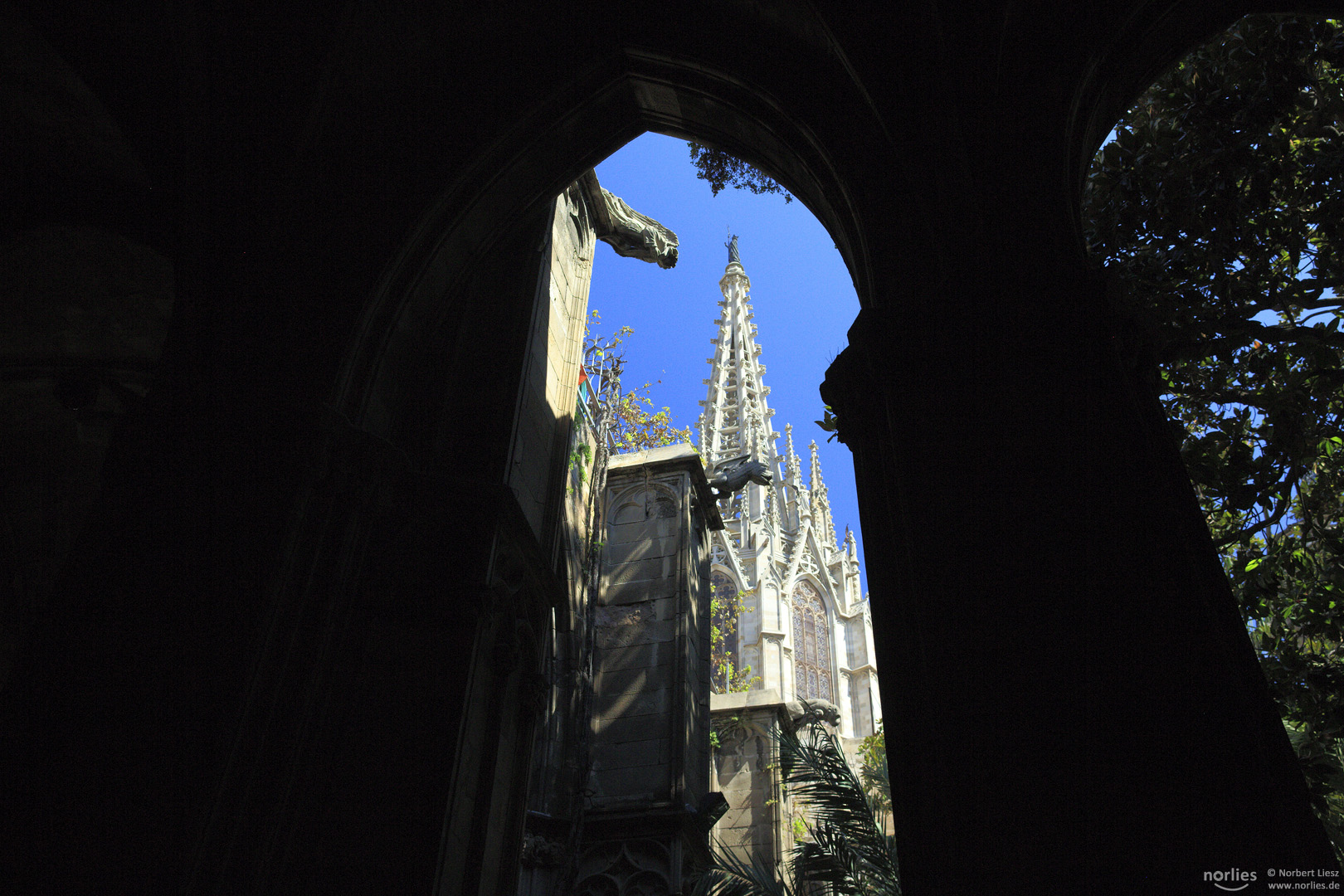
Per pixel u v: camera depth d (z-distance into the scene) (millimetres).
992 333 5855
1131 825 4156
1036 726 4578
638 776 15219
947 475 5562
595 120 8539
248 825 5832
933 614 5164
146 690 5820
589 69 8203
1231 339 9500
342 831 6547
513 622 8555
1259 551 10133
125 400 7305
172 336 7207
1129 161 10109
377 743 6957
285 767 6090
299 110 7664
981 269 6090
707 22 7906
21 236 9109
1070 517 5027
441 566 7785
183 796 5484
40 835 5348
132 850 5312
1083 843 4211
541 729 14219
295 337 7207
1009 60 6766
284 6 7641
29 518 12953
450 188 7965
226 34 7539
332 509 6941
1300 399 9672
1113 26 6793
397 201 7855
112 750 5625
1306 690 9281
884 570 5621
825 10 7109
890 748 5102
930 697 4949
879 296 6410
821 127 7262
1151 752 4277
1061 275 5832
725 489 19453
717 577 56844
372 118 8148
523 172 8453
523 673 8727
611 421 23141
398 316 7707
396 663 7316
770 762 21375
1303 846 3932
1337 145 9602
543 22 8281
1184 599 4617
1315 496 10125
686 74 8086
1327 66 9875
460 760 7148
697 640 17641
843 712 56906
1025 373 5562
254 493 6504
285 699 6266
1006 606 4977
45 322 10750
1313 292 9758
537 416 10469
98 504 6555
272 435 6715
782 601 57062
